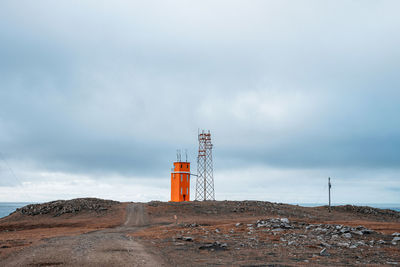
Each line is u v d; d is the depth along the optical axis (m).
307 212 86.38
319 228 38.03
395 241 29.58
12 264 19.61
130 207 87.06
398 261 21.09
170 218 73.62
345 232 33.75
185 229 46.56
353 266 19.23
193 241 32.09
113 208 86.31
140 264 19.03
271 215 78.56
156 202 95.38
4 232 61.31
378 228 47.78
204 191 107.81
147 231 48.97
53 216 81.12
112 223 68.50
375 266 19.31
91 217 77.56
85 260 20.23
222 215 77.94
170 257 22.33
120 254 22.77
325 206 100.69
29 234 49.34
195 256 22.89
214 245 27.70
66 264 19.00
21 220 78.75
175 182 106.50
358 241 29.36
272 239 32.19
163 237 36.66
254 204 91.50
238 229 42.59
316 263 20.09
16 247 28.52
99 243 29.73
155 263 19.62
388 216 88.50
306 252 24.55
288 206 95.25
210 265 19.31
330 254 23.52
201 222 64.56
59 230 58.78
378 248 26.09
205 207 85.75
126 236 39.66
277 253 24.19
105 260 20.20
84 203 90.31
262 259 21.62
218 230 42.03
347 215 86.69
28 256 22.42
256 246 27.89
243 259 21.64
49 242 32.19
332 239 30.80
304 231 36.94
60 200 98.38
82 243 29.91
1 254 23.91
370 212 91.19
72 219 76.44
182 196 105.38
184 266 18.95
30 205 93.69
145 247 27.61
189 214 78.44
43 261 20.16
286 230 38.34
